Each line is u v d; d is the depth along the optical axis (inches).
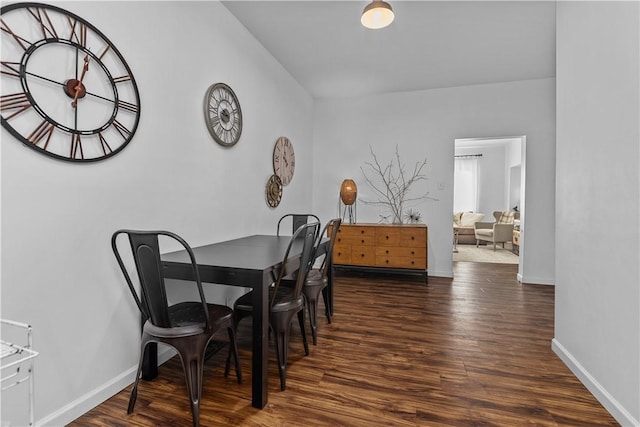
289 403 64.1
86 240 62.9
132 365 72.8
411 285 158.2
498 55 138.9
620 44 59.2
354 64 149.6
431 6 104.1
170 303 84.8
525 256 163.9
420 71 156.3
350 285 157.9
